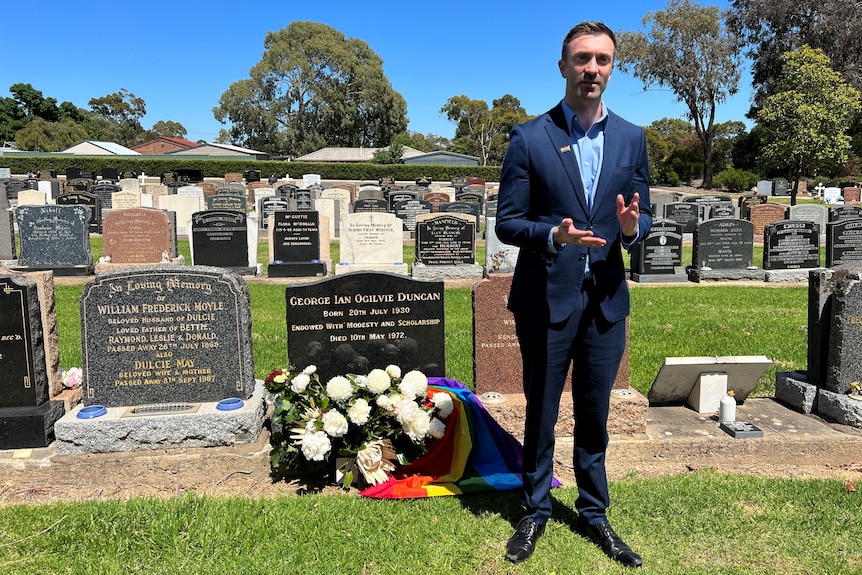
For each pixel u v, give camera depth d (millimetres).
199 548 3199
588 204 2941
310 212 12758
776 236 12633
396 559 3131
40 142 72312
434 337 4570
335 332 4441
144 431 4152
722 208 20422
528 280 3006
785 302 10328
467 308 9547
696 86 51062
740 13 47156
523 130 2936
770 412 4949
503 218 2939
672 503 3686
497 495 3824
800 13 44438
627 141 2955
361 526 3422
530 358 3076
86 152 65188
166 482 4082
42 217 12125
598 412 3129
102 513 3508
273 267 12688
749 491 3836
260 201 20984
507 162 2959
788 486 3916
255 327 8188
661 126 90688
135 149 85000
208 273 4340
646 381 5914
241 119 75812
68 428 4090
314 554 3148
